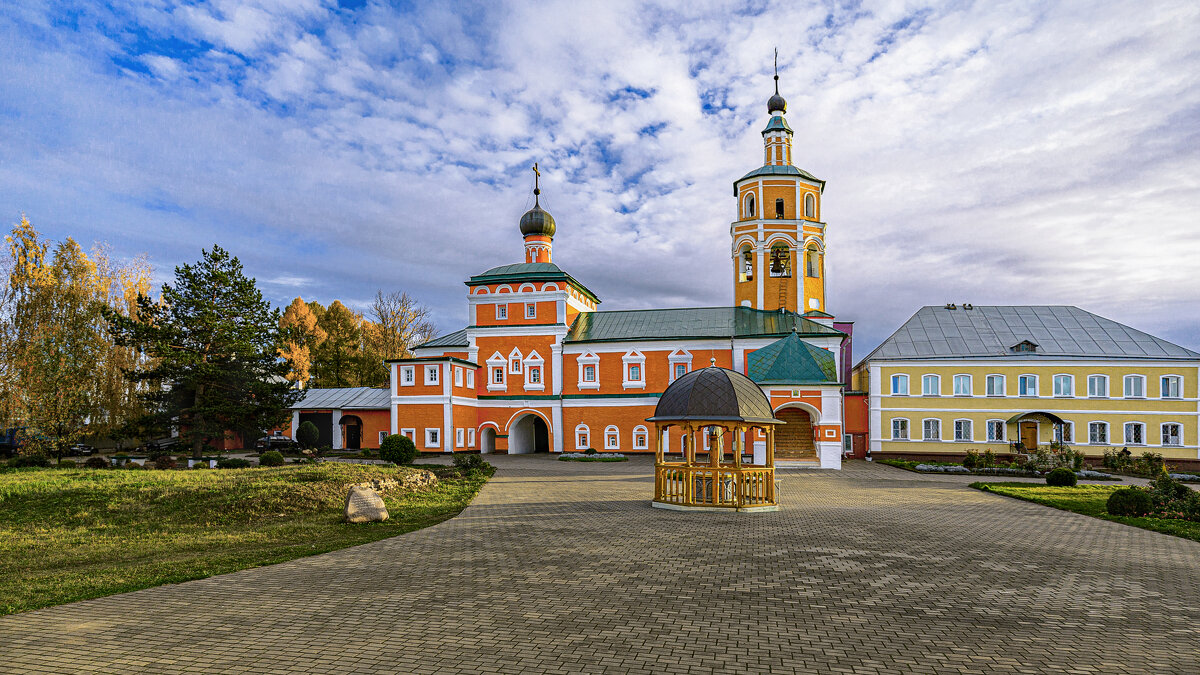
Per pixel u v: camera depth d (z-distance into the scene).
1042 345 45.41
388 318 72.25
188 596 10.40
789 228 51.69
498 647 7.99
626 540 15.02
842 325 54.84
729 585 10.94
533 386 51.66
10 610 9.73
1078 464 38.66
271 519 19.59
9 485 21.67
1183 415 42.59
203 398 37.75
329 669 7.33
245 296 39.50
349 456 44.56
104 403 40.53
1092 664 7.55
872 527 17.09
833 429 36.66
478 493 24.77
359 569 12.22
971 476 34.81
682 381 21.03
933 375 45.44
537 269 53.38
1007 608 9.77
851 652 7.86
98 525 18.70
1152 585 11.27
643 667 7.36
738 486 19.64
